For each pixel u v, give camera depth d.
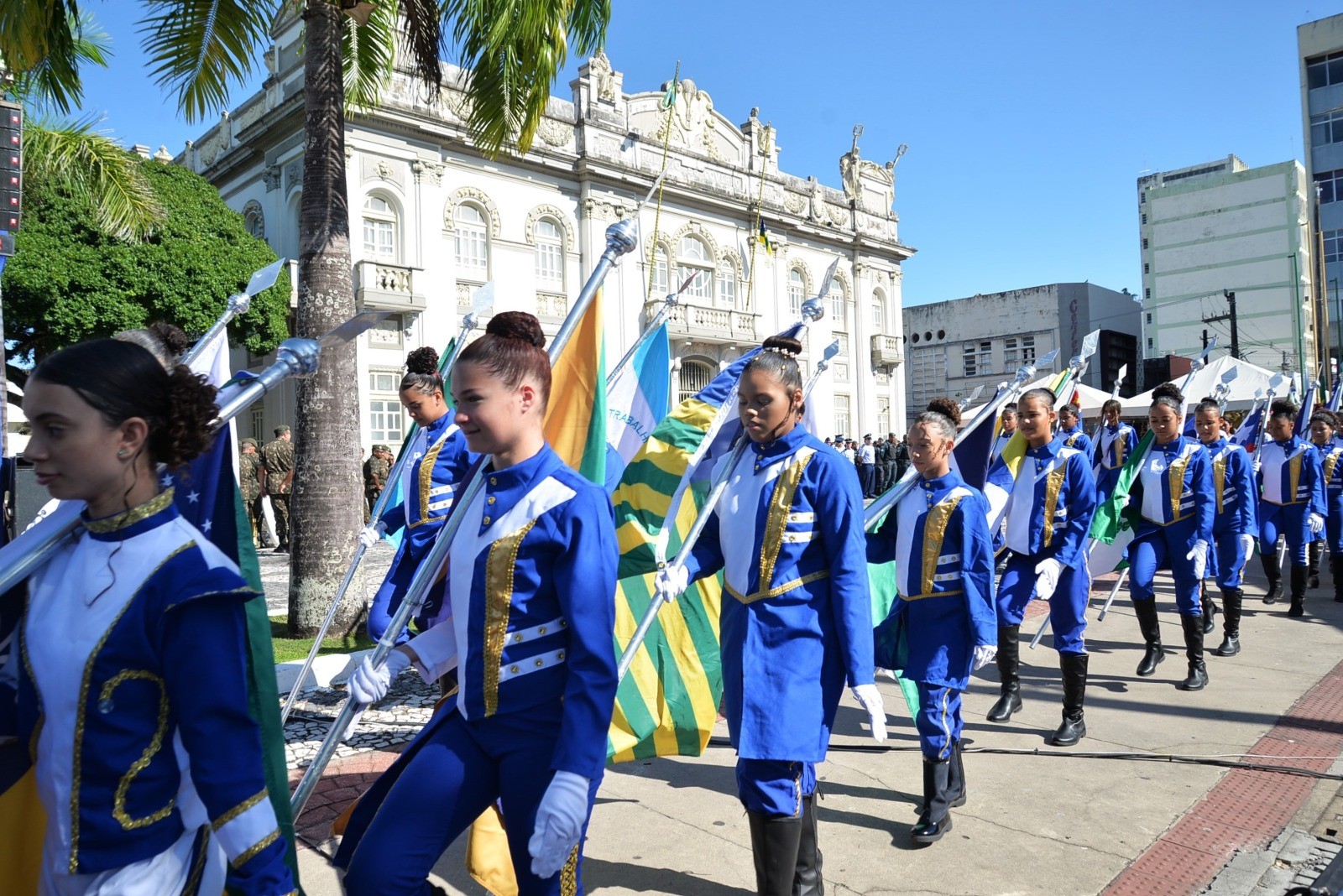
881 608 4.73
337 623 7.26
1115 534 6.51
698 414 3.99
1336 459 9.19
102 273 14.70
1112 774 4.48
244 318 16.81
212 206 16.91
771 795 2.88
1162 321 53.78
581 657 2.09
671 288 25.45
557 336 2.88
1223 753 4.77
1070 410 7.03
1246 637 7.65
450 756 2.16
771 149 28.58
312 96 7.58
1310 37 47.66
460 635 2.24
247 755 1.63
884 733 2.82
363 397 19.09
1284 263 49.72
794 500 3.04
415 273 19.81
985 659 3.80
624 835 3.78
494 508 2.24
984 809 4.04
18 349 15.34
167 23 7.47
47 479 1.60
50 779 1.59
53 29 7.45
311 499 7.34
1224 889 3.28
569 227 23.12
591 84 23.34
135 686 1.58
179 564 1.63
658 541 3.41
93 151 10.41
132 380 1.62
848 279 30.97
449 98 20.45
